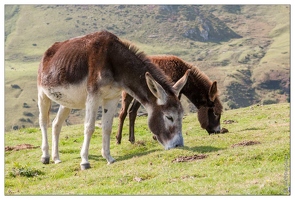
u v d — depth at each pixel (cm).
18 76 9656
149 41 12375
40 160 1647
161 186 1179
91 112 1423
